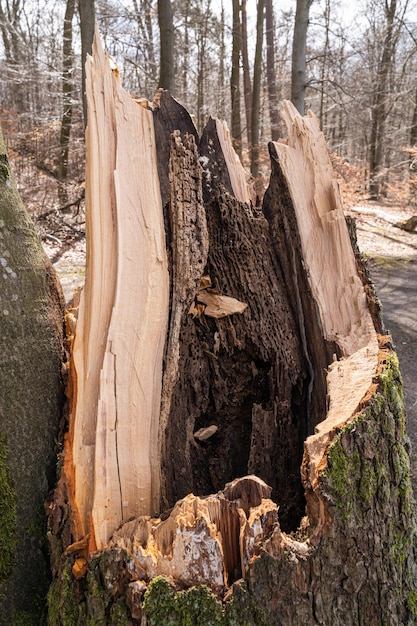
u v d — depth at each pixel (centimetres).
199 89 1347
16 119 1050
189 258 189
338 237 224
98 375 156
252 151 1068
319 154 246
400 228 1015
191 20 1201
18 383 151
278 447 200
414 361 435
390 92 1411
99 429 147
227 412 210
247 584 122
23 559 149
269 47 1115
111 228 172
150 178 187
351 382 167
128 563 123
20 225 162
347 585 136
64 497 144
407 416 339
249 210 234
